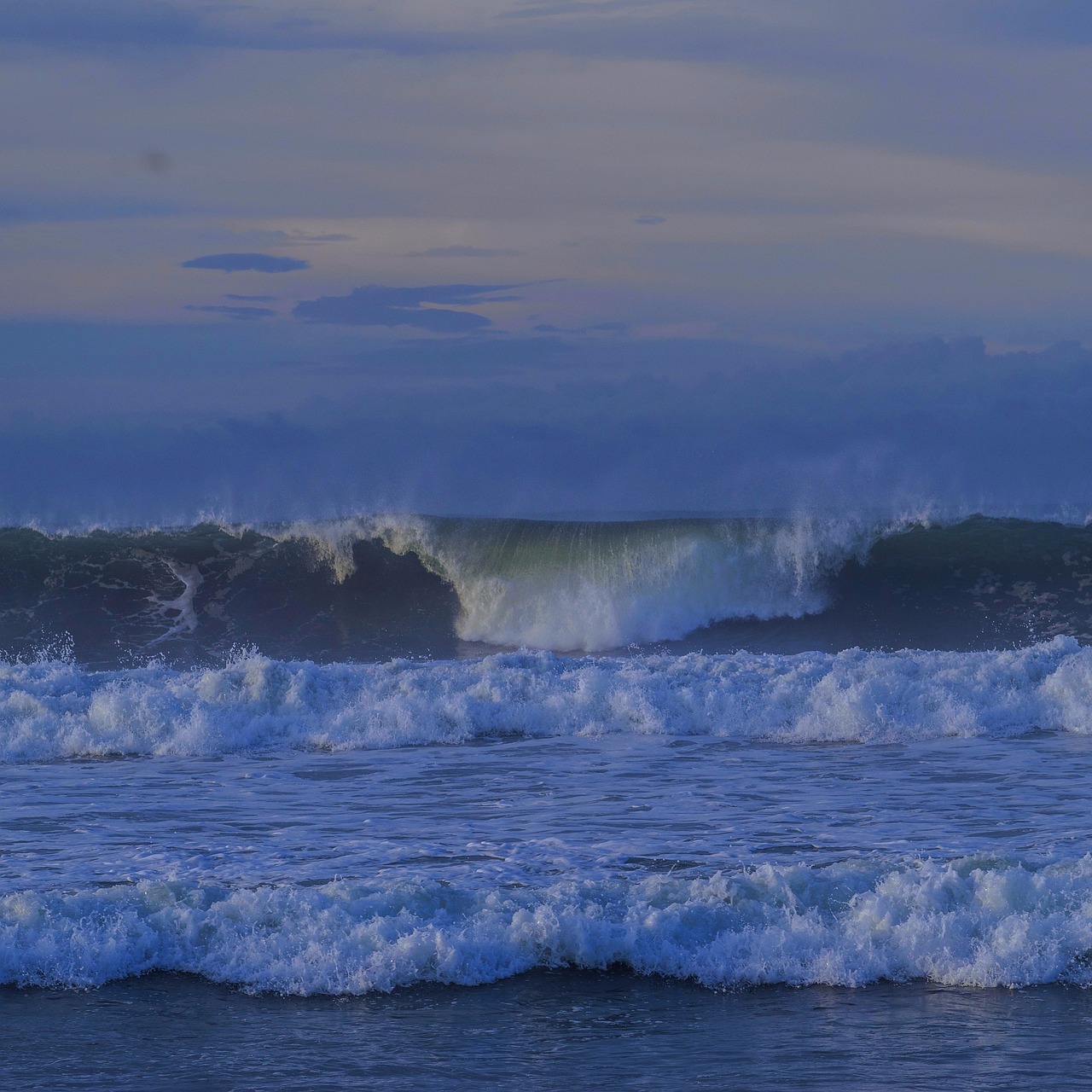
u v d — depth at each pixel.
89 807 24.17
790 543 60.44
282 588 60.44
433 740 32.34
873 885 17.08
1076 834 21.03
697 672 38.69
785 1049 12.91
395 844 20.75
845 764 28.44
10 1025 13.58
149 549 61.94
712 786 25.88
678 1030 13.45
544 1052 12.88
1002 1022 13.59
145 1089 12.02
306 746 31.78
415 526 62.88
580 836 21.23
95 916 16.11
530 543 61.72
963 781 26.08
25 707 33.88
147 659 53.91
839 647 56.09
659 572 60.03
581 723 33.78
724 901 16.55
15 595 58.38
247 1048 12.98
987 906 16.27
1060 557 60.84
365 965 14.93
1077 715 33.28
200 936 15.70
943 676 36.44
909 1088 11.97
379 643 57.59
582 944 15.33
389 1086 12.10
